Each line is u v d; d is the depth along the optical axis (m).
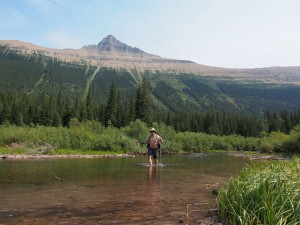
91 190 10.12
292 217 5.84
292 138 52.06
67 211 7.31
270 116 138.38
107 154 39.22
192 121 124.94
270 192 6.60
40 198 8.70
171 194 9.73
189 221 6.71
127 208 7.74
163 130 57.81
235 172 16.64
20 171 15.51
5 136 38.78
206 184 11.89
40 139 39.69
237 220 6.42
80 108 97.19
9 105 92.00
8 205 7.78
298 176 7.46
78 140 42.00
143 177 13.76
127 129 52.75
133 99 88.81
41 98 111.25
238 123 129.50
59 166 18.88
